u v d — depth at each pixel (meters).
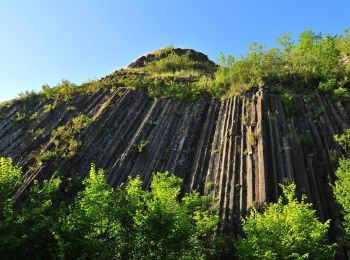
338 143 18.72
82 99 26.11
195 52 42.53
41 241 11.20
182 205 13.81
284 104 21.72
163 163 20.34
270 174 17.16
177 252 11.70
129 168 20.22
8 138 23.14
